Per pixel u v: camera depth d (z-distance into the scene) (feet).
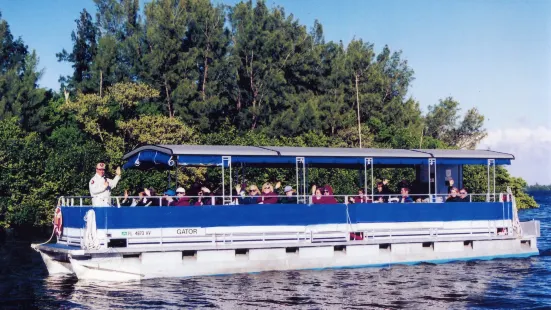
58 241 73.56
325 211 75.87
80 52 212.84
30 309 56.95
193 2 196.44
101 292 63.00
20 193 139.85
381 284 68.44
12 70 170.71
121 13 216.33
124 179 136.26
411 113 253.65
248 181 119.75
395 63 276.21
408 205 80.12
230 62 197.16
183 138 157.17
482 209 84.74
